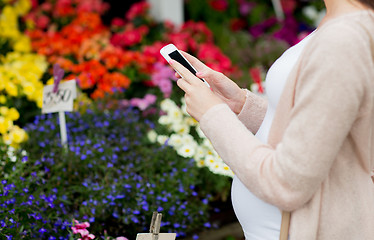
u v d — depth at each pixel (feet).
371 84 3.50
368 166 3.95
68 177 8.89
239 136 3.81
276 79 4.13
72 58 13.61
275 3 21.07
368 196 3.94
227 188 9.84
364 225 3.89
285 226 3.91
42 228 7.03
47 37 14.14
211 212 9.47
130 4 18.78
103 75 12.51
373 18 3.69
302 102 3.45
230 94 5.37
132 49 14.83
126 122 10.96
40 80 12.71
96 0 16.51
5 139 9.49
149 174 9.14
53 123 10.44
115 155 9.09
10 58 12.56
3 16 14.07
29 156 9.16
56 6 15.81
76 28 14.56
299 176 3.42
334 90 3.35
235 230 9.16
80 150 9.12
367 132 3.73
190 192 8.92
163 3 16.42
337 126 3.37
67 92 8.80
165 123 11.02
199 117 4.04
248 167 3.69
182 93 12.66
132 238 8.18
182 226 8.32
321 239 3.86
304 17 21.09
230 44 16.98
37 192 7.73
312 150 3.38
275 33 18.69
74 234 7.22
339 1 3.84
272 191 3.56
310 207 3.79
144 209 8.00
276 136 3.90
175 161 9.62
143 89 13.44
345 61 3.36
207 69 5.29
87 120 10.73
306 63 3.56
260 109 5.34
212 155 9.93
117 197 7.80
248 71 14.89
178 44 14.30
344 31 3.44
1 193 7.27
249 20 20.66
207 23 18.52
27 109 11.67
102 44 14.19
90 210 7.78
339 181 3.85
